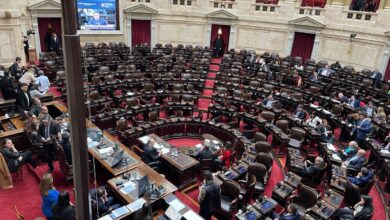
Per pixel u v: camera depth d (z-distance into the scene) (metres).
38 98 12.59
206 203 7.68
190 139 13.47
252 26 25.84
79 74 2.53
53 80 17.72
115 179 8.30
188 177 10.04
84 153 2.76
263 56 23.48
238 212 7.86
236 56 23.47
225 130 12.72
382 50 21.36
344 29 22.81
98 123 12.70
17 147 10.42
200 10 26.19
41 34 21.94
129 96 15.17
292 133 12.76
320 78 19.55
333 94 17.17
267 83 18.31
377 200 10.23
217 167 10.75
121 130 12.14
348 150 11.43
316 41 24.16
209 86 19.58
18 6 19.83
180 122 13.27
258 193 9.46
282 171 11.51
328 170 10.74
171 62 20.86
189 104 14.93
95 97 14.42
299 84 18.58
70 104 2.59
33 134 9.98
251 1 25.53
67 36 2.41
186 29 26.62
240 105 15.84
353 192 8.81
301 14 24.39
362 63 22.55
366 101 16.62
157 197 7.68
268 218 7.54
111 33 24.83
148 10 25.20
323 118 14.49
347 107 15.16
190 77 18.41
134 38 26.03
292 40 24.97
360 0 22.66
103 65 19.58
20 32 18.00
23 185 9.17
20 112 11.79
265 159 10.09
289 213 7.58
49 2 21.09
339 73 20.41
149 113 13.47
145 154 10.02
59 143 9.16
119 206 7.75
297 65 22.00
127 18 25.08
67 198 6.33
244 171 9.73
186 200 9.52
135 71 18.55
